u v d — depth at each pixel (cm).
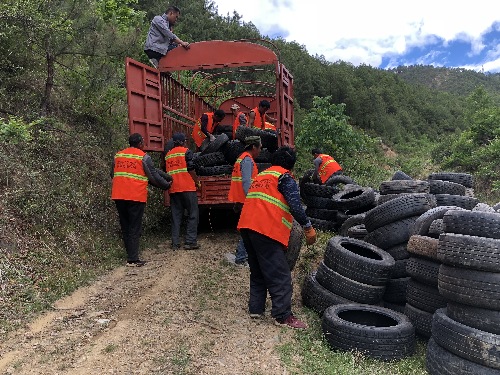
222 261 727
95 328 470
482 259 396
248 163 635
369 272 534
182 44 904
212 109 1318
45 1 840
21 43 845
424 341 505
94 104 1034
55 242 665
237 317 520
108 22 1030
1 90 844
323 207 972
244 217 507
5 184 685
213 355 426
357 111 4703
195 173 811
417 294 508
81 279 603
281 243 500
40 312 500
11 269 554
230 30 3825
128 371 387
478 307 404
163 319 500
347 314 520
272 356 433
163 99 927
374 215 624
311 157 1809
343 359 439
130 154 705
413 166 2186
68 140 906
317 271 588
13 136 633
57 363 396
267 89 1864
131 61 788
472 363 400
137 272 666
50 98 966
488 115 1919
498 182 1433
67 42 902
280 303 501
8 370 379
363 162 1917
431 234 521
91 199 814
